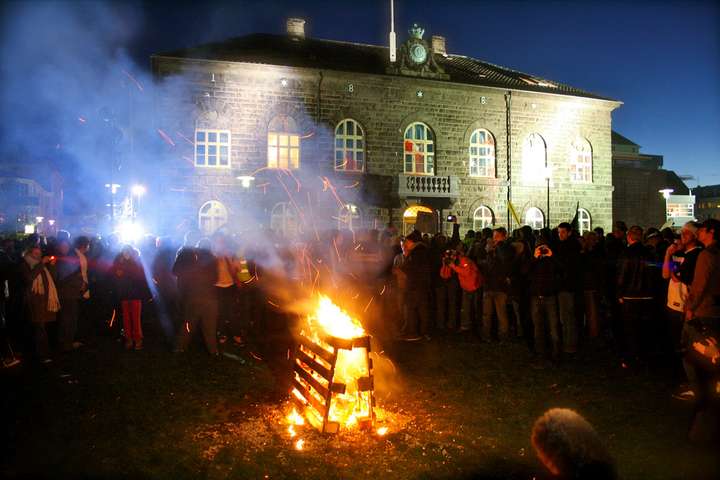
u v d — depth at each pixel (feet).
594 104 104.32
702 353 19.20
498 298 35.94
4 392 25.49
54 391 25.64
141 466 17.71
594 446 7.01
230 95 82.43
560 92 102.73
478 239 45.44
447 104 94.99
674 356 31.58
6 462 17.98
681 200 144.15
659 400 24.09
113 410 23.04
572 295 32.81
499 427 20.94
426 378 27.76
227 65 81.46
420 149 94.73
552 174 101.65
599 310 37.01
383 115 91.20
